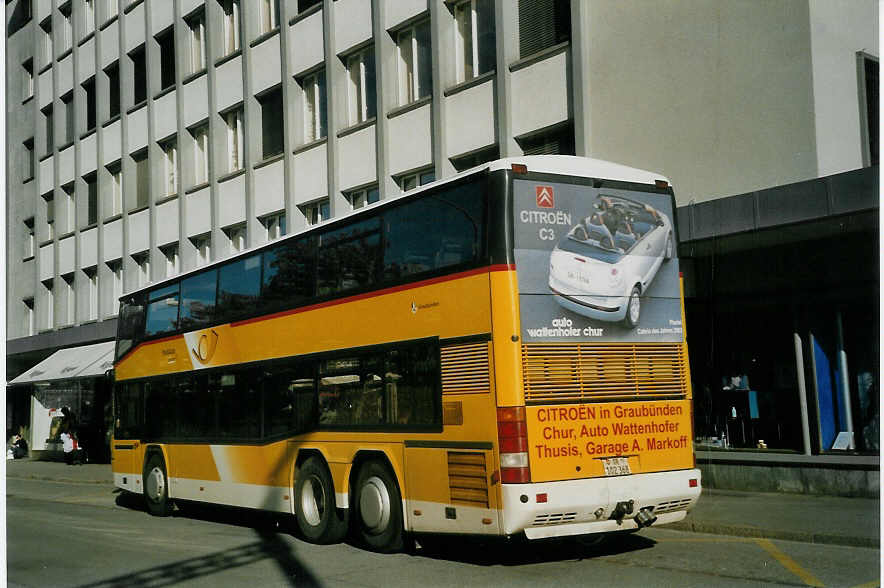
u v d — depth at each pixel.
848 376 13.84
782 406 14.77
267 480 12.59
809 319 14.36
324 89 24.73
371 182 22.77
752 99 14.53
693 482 9.61
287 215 25.17
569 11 17.97
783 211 13.35
